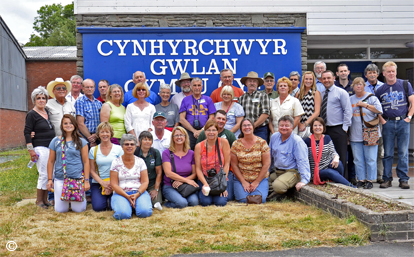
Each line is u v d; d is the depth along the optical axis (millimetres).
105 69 7477
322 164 5793
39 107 5508
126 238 3994
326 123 6352
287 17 7859
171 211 5129
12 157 15789
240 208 5215
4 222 4539
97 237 4043
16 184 7391
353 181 6770
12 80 22891
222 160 5535
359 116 6277
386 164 6398
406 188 6168
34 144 5512
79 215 5008
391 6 8117
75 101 6008
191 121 6289
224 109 6336
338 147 6301
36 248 3711
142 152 5359
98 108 6098
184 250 3625
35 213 5086
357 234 3930
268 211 5008
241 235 4012
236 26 7730
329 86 6320
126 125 6008
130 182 5102
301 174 5664
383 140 6402
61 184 5191
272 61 7785
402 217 3959
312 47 9109
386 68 6250
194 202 5398
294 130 6324
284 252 3572
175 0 7574
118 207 4836
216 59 7680
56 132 5699
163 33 7559
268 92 6777
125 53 7500
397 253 3549
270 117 6477
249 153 5641
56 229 4336
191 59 7625
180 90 7629
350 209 4328
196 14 7645
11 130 22672
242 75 7734
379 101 6203
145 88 6059
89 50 7430
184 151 5570
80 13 7406
